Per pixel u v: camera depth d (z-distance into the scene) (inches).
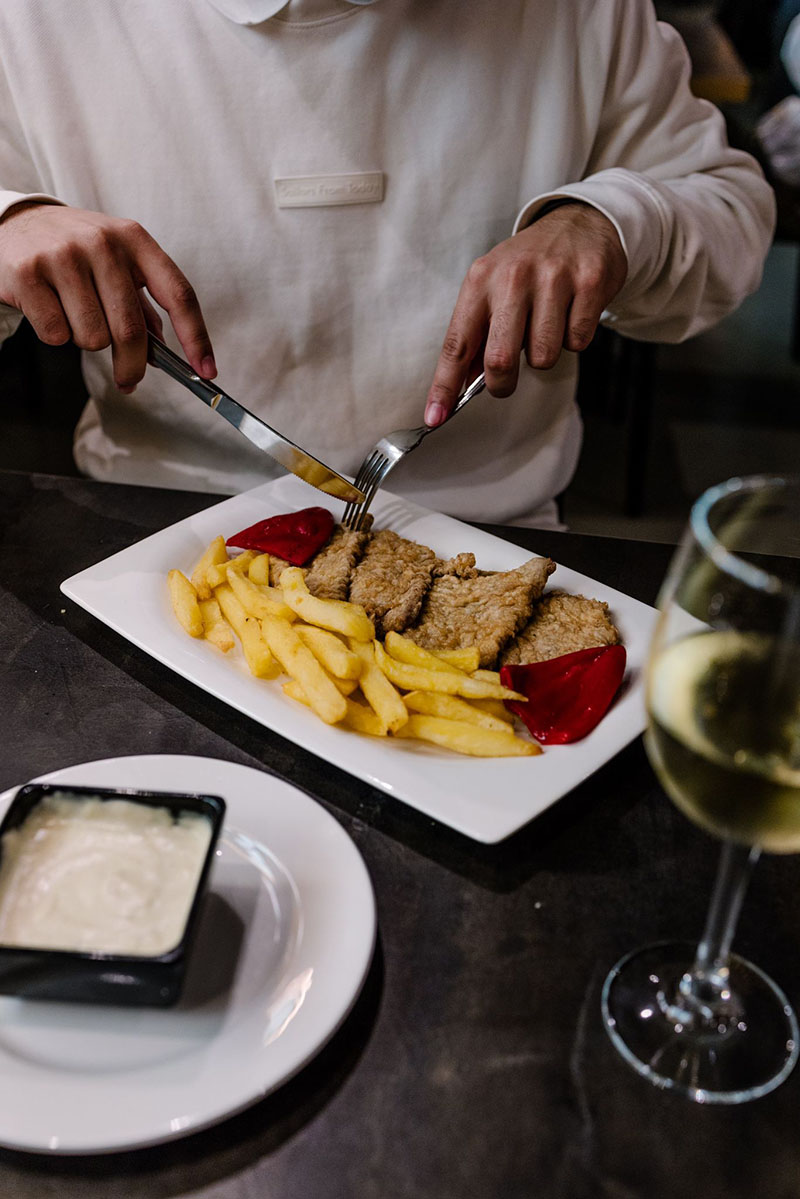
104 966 25.8
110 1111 25.5
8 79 61.0
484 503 70.8
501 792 34.5
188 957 26.9
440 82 61.8
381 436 70.4
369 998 29.7
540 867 34.0
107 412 71.5
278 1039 27.2
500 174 65.1
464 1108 26.9
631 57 67.1
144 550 47.4
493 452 72.2
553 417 74.7
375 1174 25.6
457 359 50.3
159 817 29.7
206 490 70.3
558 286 50.7
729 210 69.6
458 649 41.9
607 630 43.1
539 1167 25.7
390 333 67.4
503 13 61.2
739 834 25.4
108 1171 25.7
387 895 33.0
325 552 48.7
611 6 63.7
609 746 36.7
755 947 31.3
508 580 45.2
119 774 34.9
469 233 65.7
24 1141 24.7
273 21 58.4
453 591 46.0
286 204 63.2
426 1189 25.3
